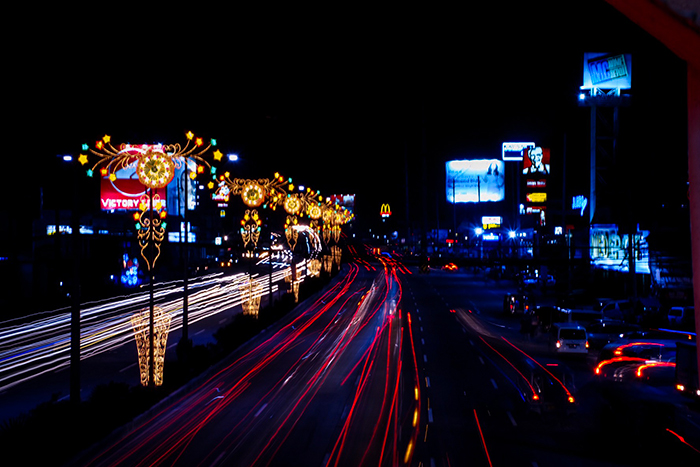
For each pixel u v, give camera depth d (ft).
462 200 409.08
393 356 99.40
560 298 178.40
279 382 79.71
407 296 216.54
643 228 166.30
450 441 49.42
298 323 149.07
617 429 50.16
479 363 91.40
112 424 55.57
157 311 79.10
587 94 210.59
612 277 190.49
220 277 284.00
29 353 107.45
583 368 86.33
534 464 42.86
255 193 108.06
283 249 366.63
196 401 69.72
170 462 46.01
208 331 134.92
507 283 267.59
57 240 163.22
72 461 46.47
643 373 67.26
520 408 61.36
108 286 208.74
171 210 278.26
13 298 167.84
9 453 44.93
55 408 52.85
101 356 103.45
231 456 46.98
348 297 215.10
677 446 45.44
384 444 49.03
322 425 56.39
